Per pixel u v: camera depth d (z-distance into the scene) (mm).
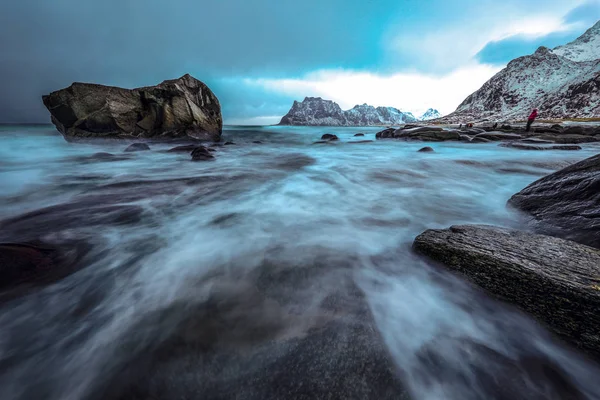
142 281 2949
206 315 2406
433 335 2195
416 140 20578
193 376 1836
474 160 10367
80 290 2766
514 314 2354
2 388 1836
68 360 2002
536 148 13320
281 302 2576
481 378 1844
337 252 3594
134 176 8367
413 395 1704
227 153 14852
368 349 1997
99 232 4164
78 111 16484
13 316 2402
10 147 15250
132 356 1999
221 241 3938
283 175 8609
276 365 1882
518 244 2947
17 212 4965
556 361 1983
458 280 2797
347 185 7293
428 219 4789
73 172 8977
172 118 18797
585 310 2045
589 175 3875
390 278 2982
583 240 3143
